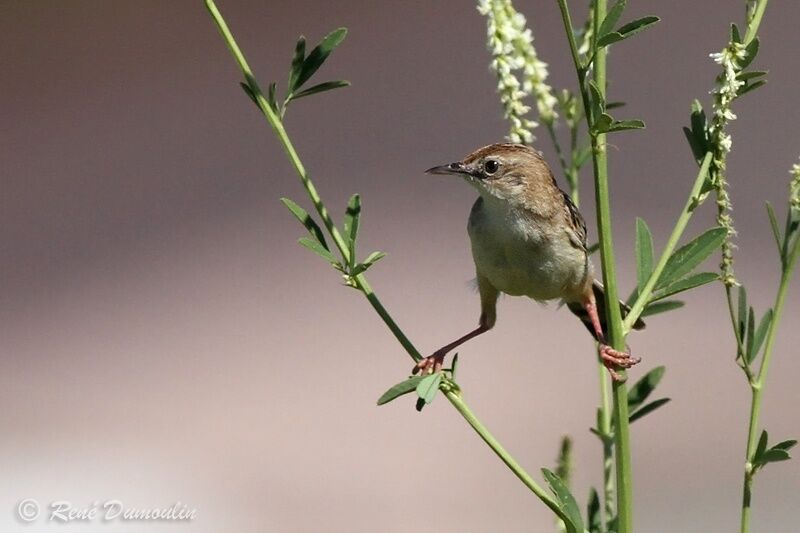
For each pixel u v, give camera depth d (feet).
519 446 40.24
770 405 41.09
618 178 49.70
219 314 48.37
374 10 60.85
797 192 16.48
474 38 59.11
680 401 41.47
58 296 49.62
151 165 55.42
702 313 45.91
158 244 52.29
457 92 56.39
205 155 55.88
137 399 43.73
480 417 41.83
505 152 23.17
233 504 37.35
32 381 44.73
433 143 53.52
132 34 61.67
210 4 16.92
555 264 23.17
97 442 40.68
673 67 53.93
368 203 51.34
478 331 23.91
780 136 50.93
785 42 55.42
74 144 56.85
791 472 38.11
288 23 60.75
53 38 61.36
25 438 40.50
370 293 16.62
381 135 54.75
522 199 22.86
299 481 39.11
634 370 42.37
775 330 16.17
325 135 55.52
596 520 17.33
